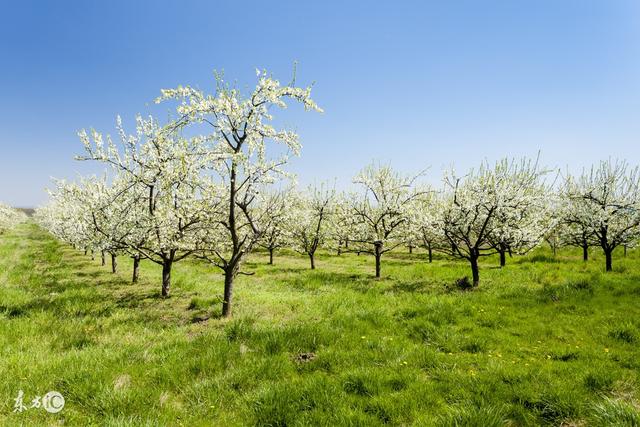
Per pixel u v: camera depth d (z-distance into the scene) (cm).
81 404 573
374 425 503
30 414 542
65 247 3706
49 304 1241
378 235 1945
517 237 1659
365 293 1430
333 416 524
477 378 625
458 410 512
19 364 700
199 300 1284
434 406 555
